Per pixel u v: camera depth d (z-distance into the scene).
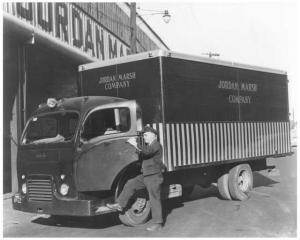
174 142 8.94
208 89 9.98
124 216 8.08
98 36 16.69
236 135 10.78
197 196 11.75
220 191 10.80
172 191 9.26
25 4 11.22
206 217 8.79
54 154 7.95
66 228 8.20
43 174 8.01
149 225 8.19
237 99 10.92
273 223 8.08
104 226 8.29
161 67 8.80
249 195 11.05
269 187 12.74
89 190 7.73
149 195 7.81
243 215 8.86
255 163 11.96
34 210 8.06
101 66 9.82
